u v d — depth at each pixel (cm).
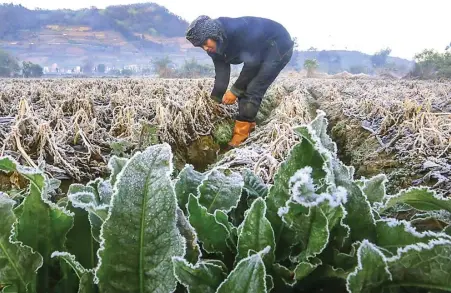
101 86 1037
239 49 502
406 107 528
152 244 65
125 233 65
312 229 67
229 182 98
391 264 61
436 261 59
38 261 71
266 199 83
